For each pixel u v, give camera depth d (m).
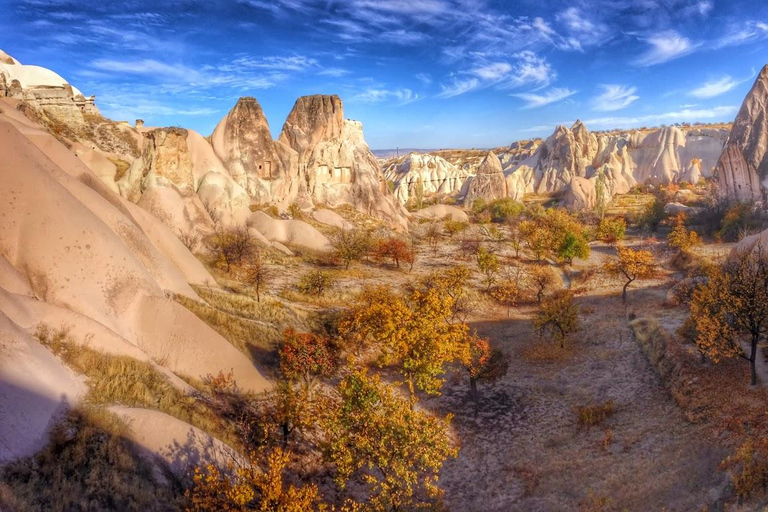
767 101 96.69
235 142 70.69
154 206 50.84
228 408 23.33
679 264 60.28
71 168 35.09
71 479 15.13
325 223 75.94
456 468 23.77
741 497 16.02
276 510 15.30
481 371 29.02
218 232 55.03
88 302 23.53
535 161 140.00
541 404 29.64
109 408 18.31
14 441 15.08
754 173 95.12
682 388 27.52
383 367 32.97
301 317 36.84
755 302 25.02
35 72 82.56
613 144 137.12
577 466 22.50
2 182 24.03
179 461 17.88
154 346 24.45
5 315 18.55
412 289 44.03
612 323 41.78
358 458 17.62
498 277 57.25
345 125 91.62
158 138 53.12
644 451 22.48
